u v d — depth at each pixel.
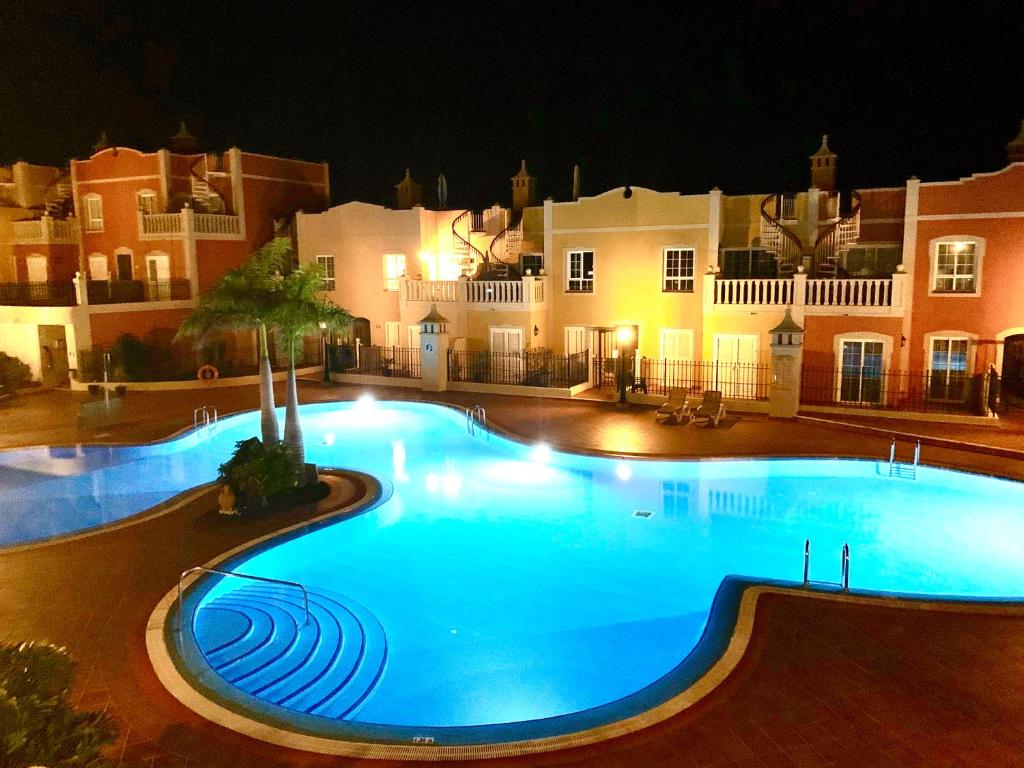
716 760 7.39
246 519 15.54
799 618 10.34
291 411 17.50
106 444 22.17
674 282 28.48
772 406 24.31
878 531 15.66
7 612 11.18
